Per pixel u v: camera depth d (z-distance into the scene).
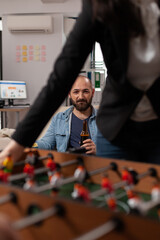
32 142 1.24
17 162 1.24
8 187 0.78
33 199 0.73
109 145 1.33
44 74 5.85
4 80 5.97
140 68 1.09
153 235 0.59
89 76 5.65
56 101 1.23
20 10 5.72
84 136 2.30
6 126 6.04
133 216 0.62
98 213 0.65
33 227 0.74
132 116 1.23
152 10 1.01
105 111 1.29
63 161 1.32
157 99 1.14
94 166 1.23
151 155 1.25
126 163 1.14
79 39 1.14
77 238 0.62
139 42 1.05
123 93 1.17
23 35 5.84
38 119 1.21
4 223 0.50
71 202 0.68
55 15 5.69
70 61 1.17
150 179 1.11
